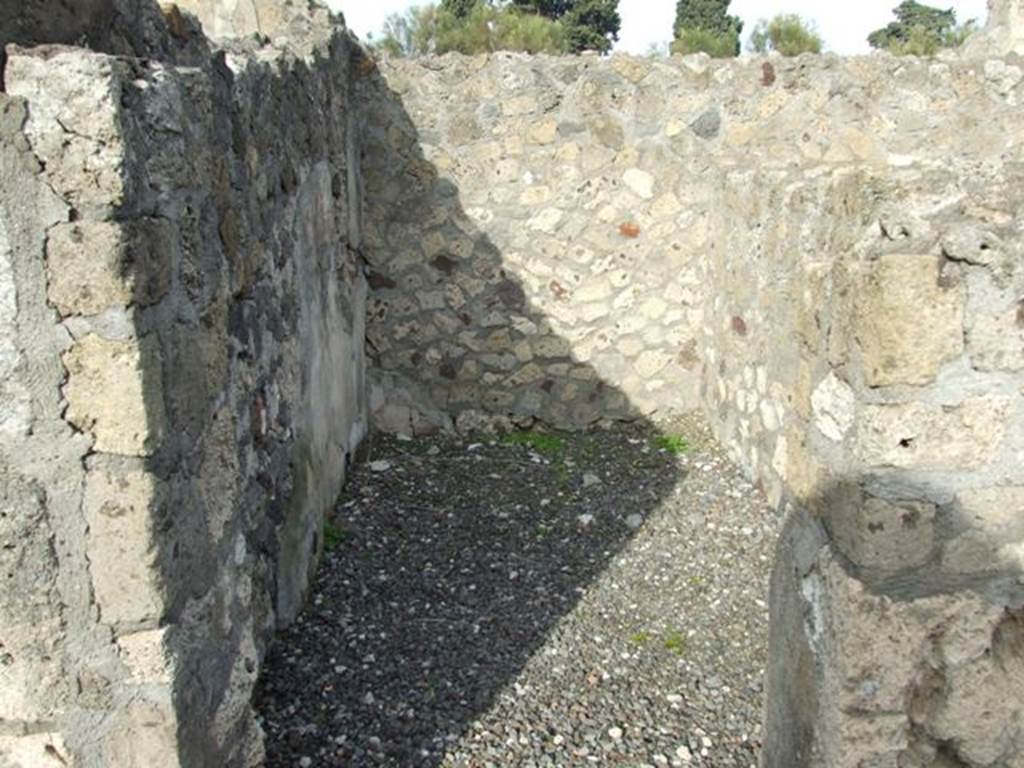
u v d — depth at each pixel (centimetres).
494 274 452
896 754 160
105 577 142
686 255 452
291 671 256
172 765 152
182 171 156
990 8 462
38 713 148
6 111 124
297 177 298
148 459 139
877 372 143
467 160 437
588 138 436
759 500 368
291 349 286
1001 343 142
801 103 435
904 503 148
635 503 375
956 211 138
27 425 135
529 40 901
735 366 400
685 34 952
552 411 468
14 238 128
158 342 143
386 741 229
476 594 306
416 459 429
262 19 371
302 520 298
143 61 151
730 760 225
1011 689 156
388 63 425
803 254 302
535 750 227
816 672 167
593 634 282
